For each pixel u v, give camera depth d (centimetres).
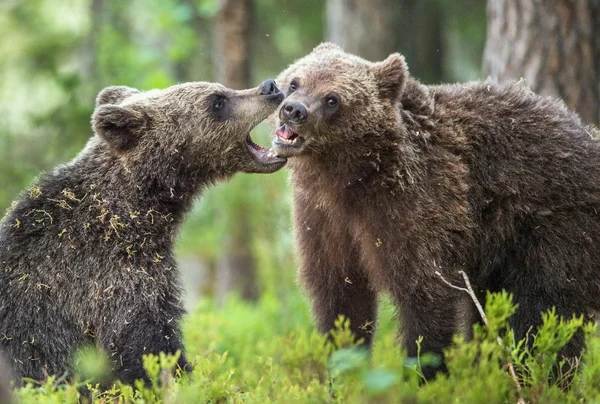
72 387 1037
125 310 1158
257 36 3303
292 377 1186
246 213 2414
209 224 2802
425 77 3086
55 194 1205
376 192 1229
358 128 1224
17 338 1139
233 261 2473
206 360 1195
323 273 1316
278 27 3278
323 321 1334
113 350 1157
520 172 1252
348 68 1259
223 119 1305
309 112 1209
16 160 2475
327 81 1238
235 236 2447
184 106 1295
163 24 2734
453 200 1225
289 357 1192
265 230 2359
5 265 1162
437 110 1272
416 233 1212
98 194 1220
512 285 1273
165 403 1023
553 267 1245
